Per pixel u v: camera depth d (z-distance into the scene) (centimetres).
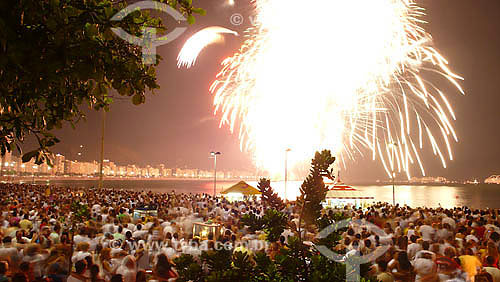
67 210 1580
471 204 7612
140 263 842
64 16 229
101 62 248
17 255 773
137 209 1616
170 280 570
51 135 299
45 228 1030
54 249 755
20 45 216
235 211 1692
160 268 587
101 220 1230
